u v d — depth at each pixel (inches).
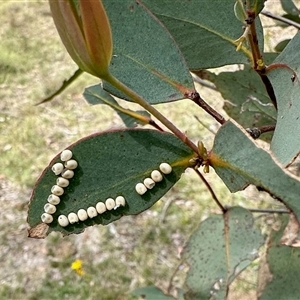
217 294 5.6
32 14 26.9
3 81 24.0
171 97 4.9
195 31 5.4
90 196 4.7
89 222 4.8
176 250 17.6
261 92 7.4
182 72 4.9
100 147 4.6
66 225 4.8
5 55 24.9
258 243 5.6
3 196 19.7
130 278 17.0
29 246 18.0
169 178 4.7
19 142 21.5
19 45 25.4
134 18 4.8
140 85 4.9
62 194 4.7
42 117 22.3
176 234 18.1
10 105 23.0
